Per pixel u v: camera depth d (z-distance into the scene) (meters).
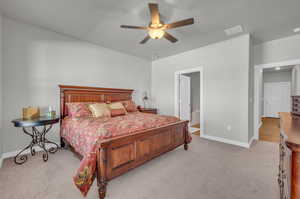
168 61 4.73
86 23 2.60
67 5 2.08
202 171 2.01
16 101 2.50
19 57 2.54
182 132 2.79
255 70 3.50
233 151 2.76
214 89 3.55
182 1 1.94
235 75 3.19
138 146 1.88
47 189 1.60
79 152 2.00
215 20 2.45
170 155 2.57
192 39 3.27
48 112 2.84
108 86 3.93
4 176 1.84
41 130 2.75
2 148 2.33
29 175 1.87
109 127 1.89
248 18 2.38
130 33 3.00
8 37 2.42
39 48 2.76
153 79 5.27
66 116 3.02
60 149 2.80
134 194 1.54
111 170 1.56
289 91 6.65
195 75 6.63
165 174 1.94
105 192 1.47
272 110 7.12
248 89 3.01
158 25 1.96
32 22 2.57
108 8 2.14
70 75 3.18
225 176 1.89
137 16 2.36
